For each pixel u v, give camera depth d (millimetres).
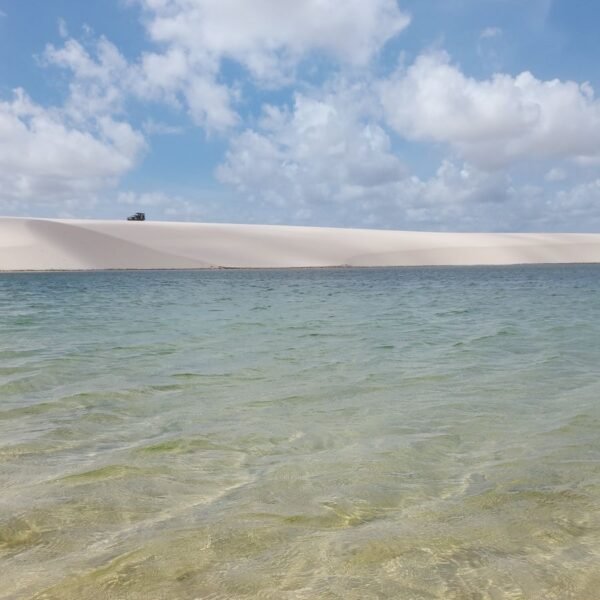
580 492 4828
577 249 109500
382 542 3975
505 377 9648
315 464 5551
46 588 3402
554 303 25469
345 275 60281
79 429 6730
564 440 6250
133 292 33906
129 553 3822
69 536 4070
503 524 4250
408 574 3568
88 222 98062
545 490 4875
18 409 7645
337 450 5977
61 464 5551
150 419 7160
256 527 4203
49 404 7906
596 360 11266
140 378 9609
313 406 7777
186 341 13898
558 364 10844
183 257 83250
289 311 22078
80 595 3330
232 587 3422
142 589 3398
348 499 4719
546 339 14164
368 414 7363
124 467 5473
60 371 10164
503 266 91500
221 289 37000
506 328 16406
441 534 4094
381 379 9516
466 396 8312
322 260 89312
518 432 6562
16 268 71625
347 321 18469
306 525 4242
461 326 17000
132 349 12664
